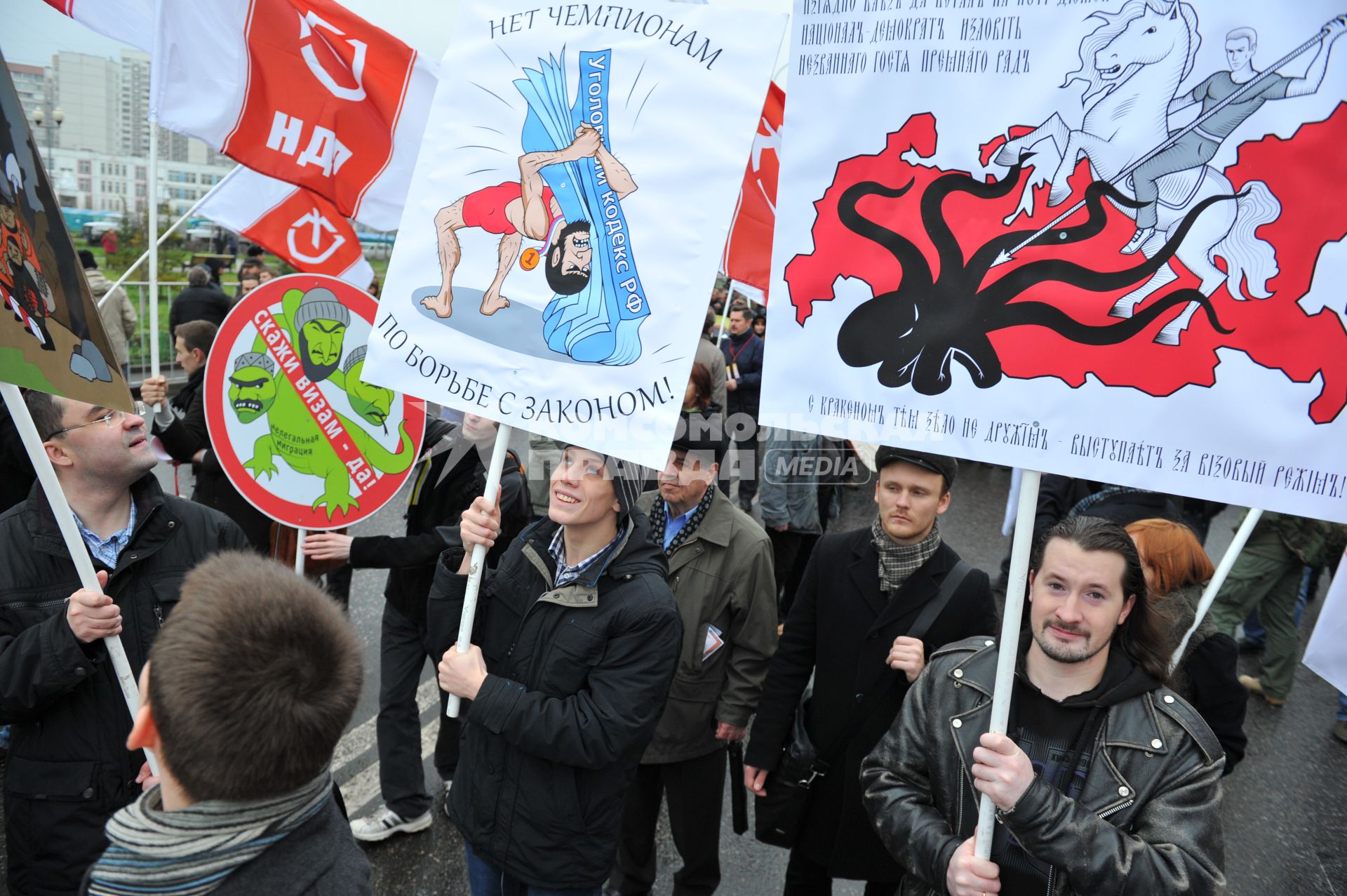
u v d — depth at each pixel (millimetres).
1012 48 1661
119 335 9727
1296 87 1497
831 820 2721
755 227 3982
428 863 3484
